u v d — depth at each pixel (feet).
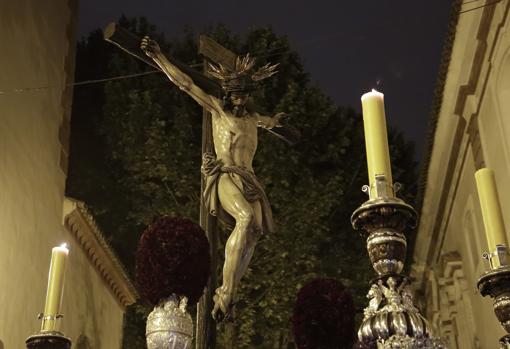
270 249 46.21
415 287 65.98
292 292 45.57
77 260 40.09
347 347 12.30
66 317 38.01
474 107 43.80
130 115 50.42
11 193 31.37
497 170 40.96
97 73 66.59
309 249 47.01
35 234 33.78
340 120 57.57
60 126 38.06
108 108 55.72
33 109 34.50
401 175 66.90
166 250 10.35
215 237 16.51
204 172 16.67
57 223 36.86
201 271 10.52
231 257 15.72
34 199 33.96
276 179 48.11
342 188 51.44
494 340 46.11
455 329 56.85
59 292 12.97
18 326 30.96
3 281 29.84
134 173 52.08
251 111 18.07
